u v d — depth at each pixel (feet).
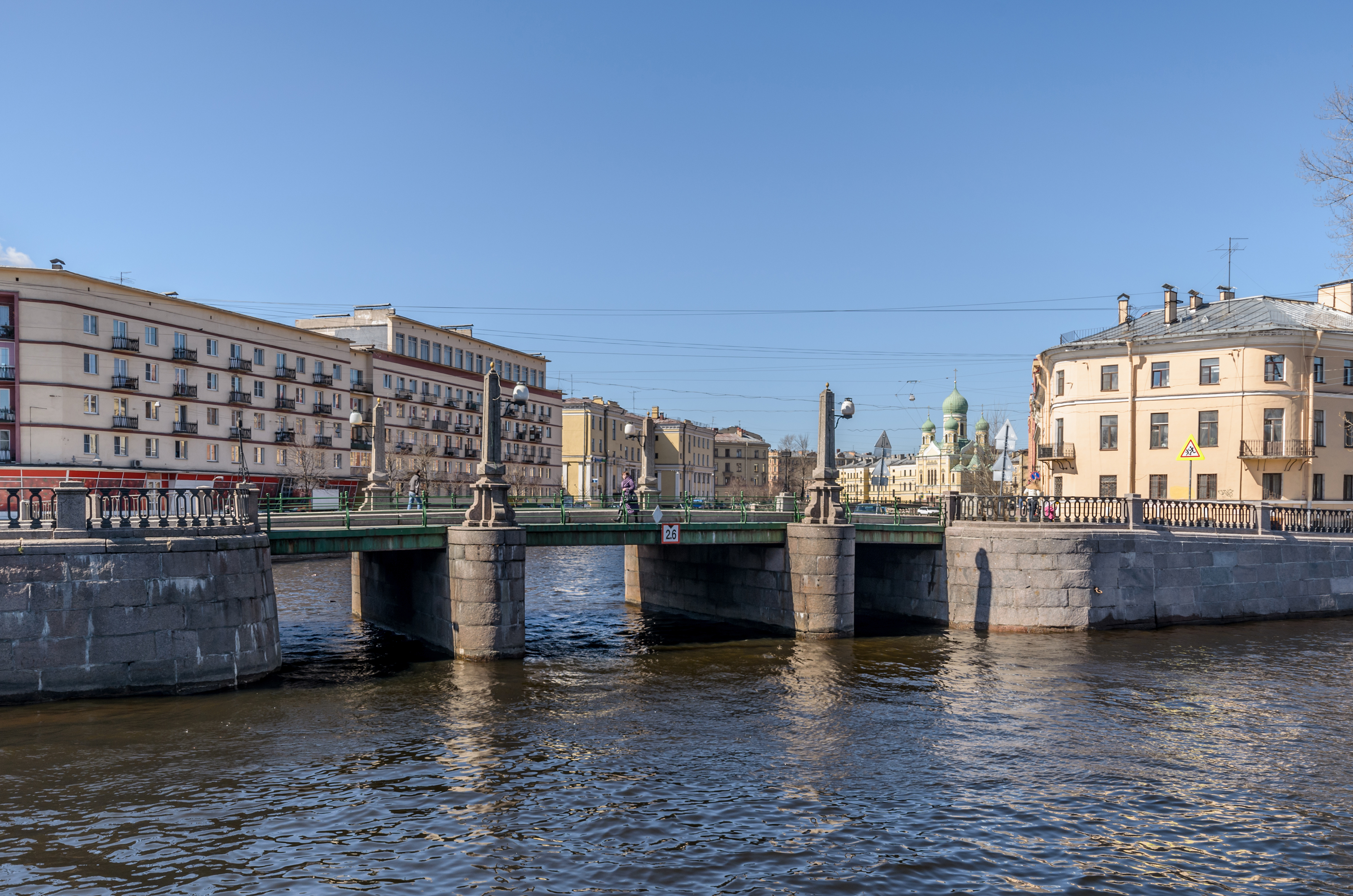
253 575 72.43
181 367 206.69
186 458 207.51
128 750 55.88
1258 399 154.10
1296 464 153.07
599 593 144.56
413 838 44.52
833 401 103.91
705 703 71.05
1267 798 51.08
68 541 63.26
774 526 102.83
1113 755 58.85
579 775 53.93
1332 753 59.31
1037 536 103.24
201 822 45.83
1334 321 163.12
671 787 52.16
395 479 255.70
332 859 41.98
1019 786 52.90
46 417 177.68
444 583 87.15
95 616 63.77
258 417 227.20
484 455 87.04
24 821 45.39
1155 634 102.99
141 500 69.92
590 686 76.28
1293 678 80.38
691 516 106.73
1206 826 46.98
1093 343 171.42
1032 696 73.82
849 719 66.74
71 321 181.27
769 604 105.29
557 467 355.77
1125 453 167.02
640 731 63.21
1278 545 116.16
